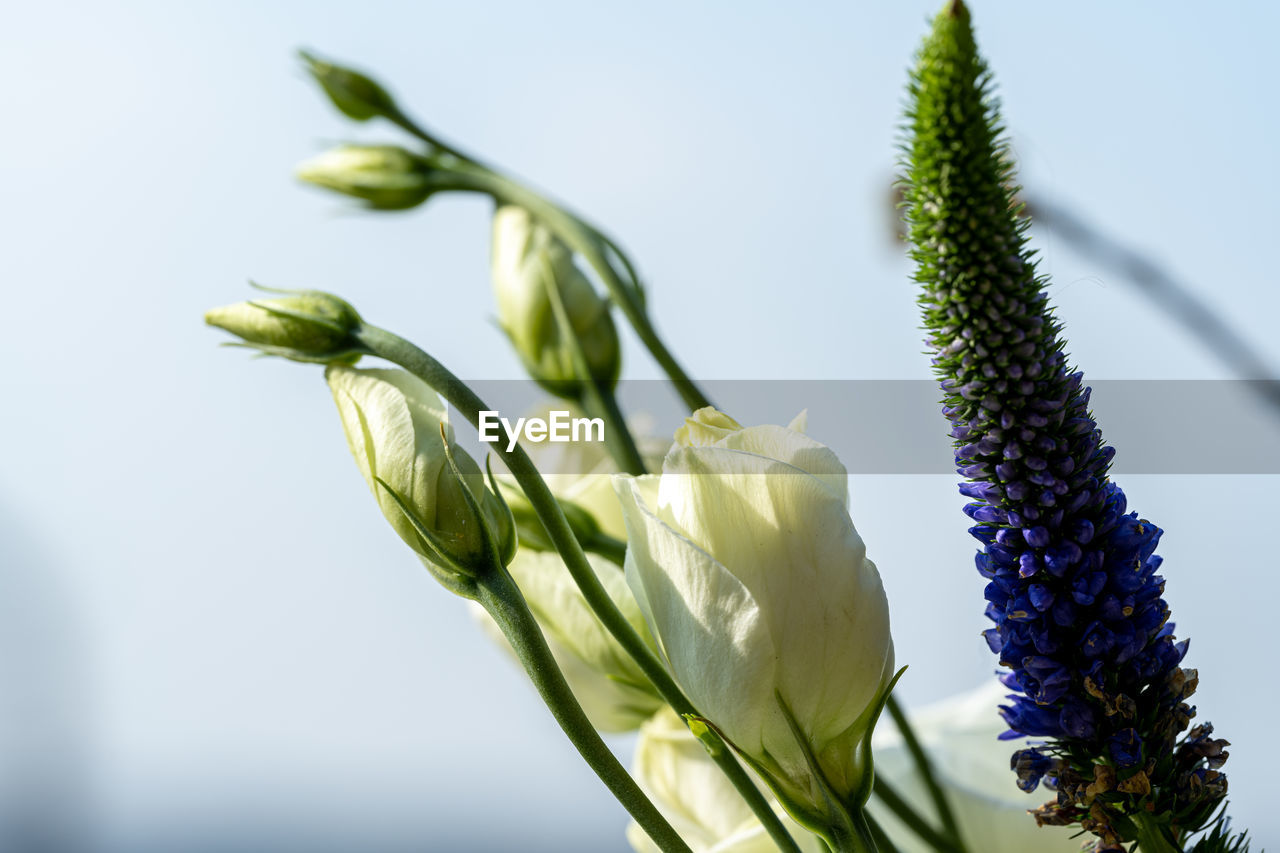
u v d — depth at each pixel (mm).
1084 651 332
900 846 410
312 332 363
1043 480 329
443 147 500
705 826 408
